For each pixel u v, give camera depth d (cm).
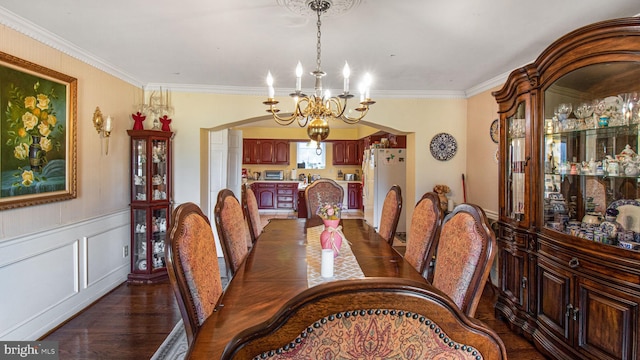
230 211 213
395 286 57
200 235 141
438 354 61
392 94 415
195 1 192
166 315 275
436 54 279
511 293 263
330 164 930
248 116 405
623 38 170
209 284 143
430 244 201
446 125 423
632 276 163
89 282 295
